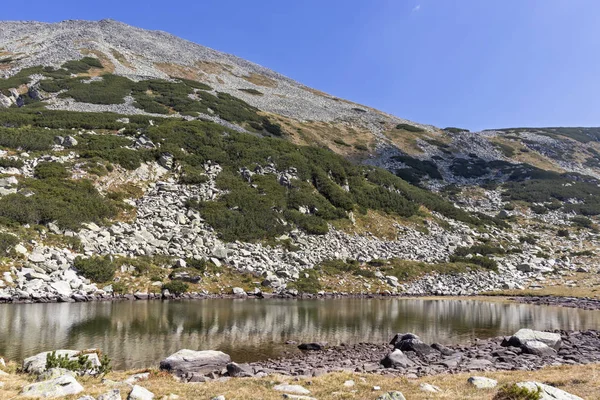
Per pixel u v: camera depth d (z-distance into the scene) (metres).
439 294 51.31
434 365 19.67
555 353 22.27
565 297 49.16
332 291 47.72
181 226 51.28
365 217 66.56
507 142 141.50
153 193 55.97
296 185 65.12
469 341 26.45
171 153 63.78
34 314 29.47
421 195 80.25
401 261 58.09
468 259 62.34
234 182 61.62
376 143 118.94
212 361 18.89
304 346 23.92
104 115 73.69
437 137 136.00
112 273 40.31
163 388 13.80
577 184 104.38
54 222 43.28
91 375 15.64
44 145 57.56
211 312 33.66
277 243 53.56
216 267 46.47
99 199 50.00
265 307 37.31
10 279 34.97
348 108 152.62
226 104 99.81
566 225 83.62
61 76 94.94
